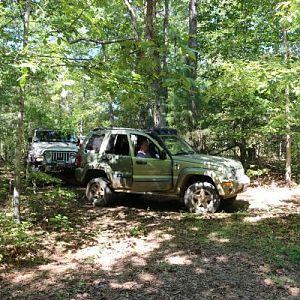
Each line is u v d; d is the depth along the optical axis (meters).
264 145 18.06
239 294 4.39
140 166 9.52
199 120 15.95
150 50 4.83
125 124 25.25
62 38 5.39
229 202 9.99
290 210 9.50
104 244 6.51
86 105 24.72
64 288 4.61
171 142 9.99
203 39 17.08
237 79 9.12
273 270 5.14
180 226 7.72
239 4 16.78
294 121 12.18
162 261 5.55
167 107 16.09
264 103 13.32
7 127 13.30
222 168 8.92
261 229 7.39
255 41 15.50
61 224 7.46
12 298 4.35
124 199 10.86
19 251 5.93
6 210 7.88
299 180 14.68
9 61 4.90
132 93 5.06
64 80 4.21
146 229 7.51
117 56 5.40
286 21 7.01
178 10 25.80
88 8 6.14
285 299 4.26
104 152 9.97
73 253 6.04
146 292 4.46
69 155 12.84
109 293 4.44
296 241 6.52
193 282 4.75
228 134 15.30
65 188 12.10
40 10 6.41
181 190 9.28
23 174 10.79
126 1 8.22
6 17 7.17
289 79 7.65
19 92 7.32
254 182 14.38
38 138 13.92
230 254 5.84
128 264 5.46
